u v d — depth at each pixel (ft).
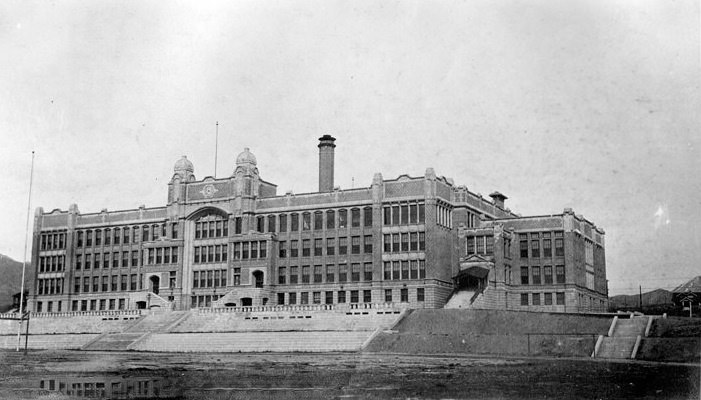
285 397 136.05
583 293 380.78
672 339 226.17
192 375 175.42
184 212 422.41
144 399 132.57
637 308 376.68
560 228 374.63
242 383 156.87
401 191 369.91
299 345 287.07
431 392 140.67
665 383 151.33
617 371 175.01
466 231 380.37
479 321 277.23
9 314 383.65
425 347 259.19
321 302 379.55
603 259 424.05
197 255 417.90
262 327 322.55
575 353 231.50
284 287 390.01
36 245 470.80
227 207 409.69
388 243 368.48
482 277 356.38
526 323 266.16
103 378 168.66
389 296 363.76
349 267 376.27
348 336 285.02
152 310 365.61
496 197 444.14
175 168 433.07
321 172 399.03
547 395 135.13
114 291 442.91
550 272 374.02
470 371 177.88
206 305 408.87
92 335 351.25
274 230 399.65
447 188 379.76
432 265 356.38
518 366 190.90
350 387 147.95
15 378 170.30
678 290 325.21
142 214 441.27
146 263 428.97
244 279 394.93
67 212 464.65
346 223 382.01
